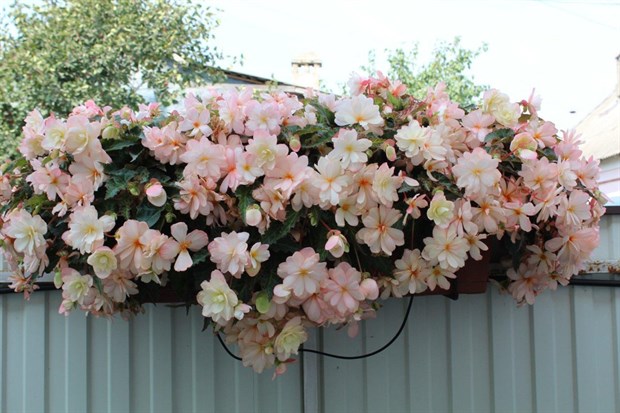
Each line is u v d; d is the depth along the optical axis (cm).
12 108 416
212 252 96
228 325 108
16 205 115
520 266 126
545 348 157
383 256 107
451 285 125
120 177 102
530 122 119
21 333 146
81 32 434
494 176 103
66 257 108
